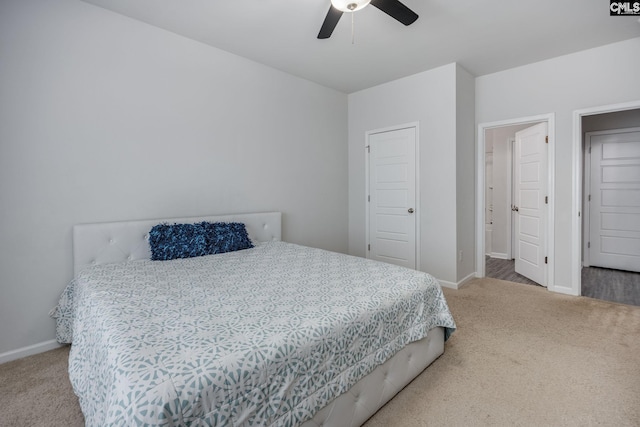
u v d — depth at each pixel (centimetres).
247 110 333
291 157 380
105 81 241
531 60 340
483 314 279
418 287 187
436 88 360
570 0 233
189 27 268
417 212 384
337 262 241
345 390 133
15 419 154
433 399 167
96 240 233
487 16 254
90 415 117
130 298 157
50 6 217
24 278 213
